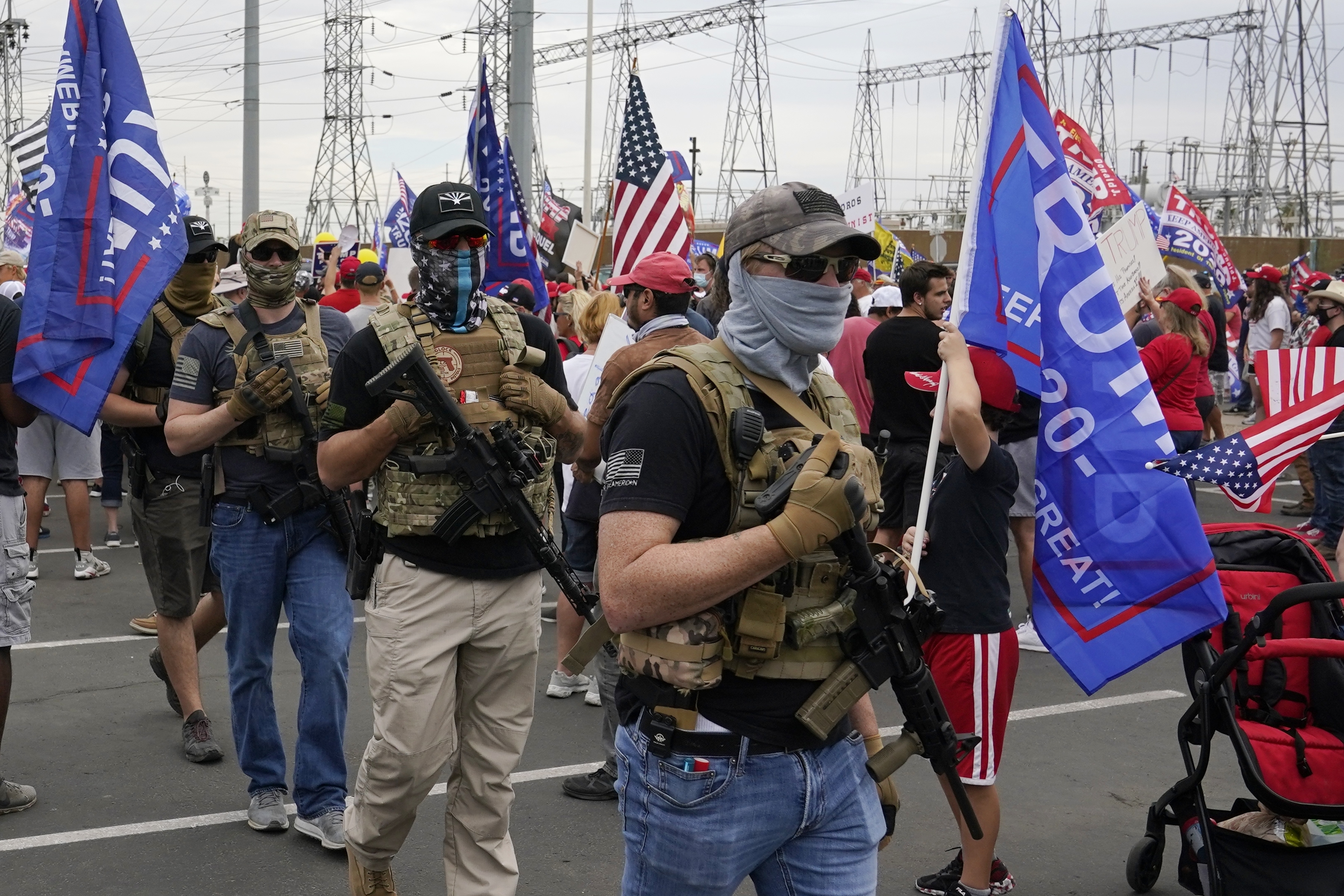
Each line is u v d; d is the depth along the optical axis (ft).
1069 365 12.12
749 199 7.36
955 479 12.04
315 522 13.37
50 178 14.39
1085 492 12.02
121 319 14.62
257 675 13.73
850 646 7.18
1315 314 29.84
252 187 63.36
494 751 11.23
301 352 13.43
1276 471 11.75
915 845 14.12
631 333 19.02
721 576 6.45
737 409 6.95
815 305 7.03
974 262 12.01
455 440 10.41
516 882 11.49
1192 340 26.07
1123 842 14.30
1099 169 26.78
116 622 23.02
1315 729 11.50
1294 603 10.69
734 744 7.02
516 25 50.52
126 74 15.11
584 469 15.96
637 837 7.31
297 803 13.67
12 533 13.76
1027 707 19.19
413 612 10.62
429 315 10.86
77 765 15.92
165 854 13.37
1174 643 11.69
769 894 7.70
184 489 15.53
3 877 12.75
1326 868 11.03
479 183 27.71
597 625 7.55
